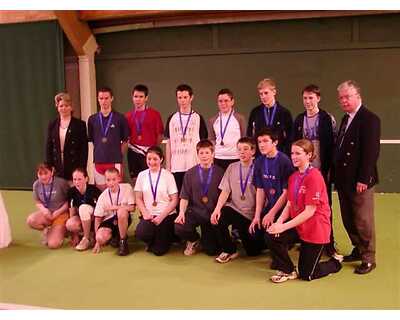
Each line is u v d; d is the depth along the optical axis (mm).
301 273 3420
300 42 6449
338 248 4102
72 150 4562
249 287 3316
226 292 3240
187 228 3939
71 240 4480
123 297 3197
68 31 6762
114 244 4262
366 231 3480
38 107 7250
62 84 7113
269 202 3729
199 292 3248
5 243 4305
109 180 4113
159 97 7043
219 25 6684
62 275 3619
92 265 3826
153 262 3869
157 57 6980
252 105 6699
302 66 6484
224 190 3867
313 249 3373
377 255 3895
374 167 3416
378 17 6164
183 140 4297
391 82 6242
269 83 4027
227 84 6766
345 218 3607
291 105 6570
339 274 3510
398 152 6344
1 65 7293
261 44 6578
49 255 4090
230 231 4453
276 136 3680
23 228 4969
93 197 4301
